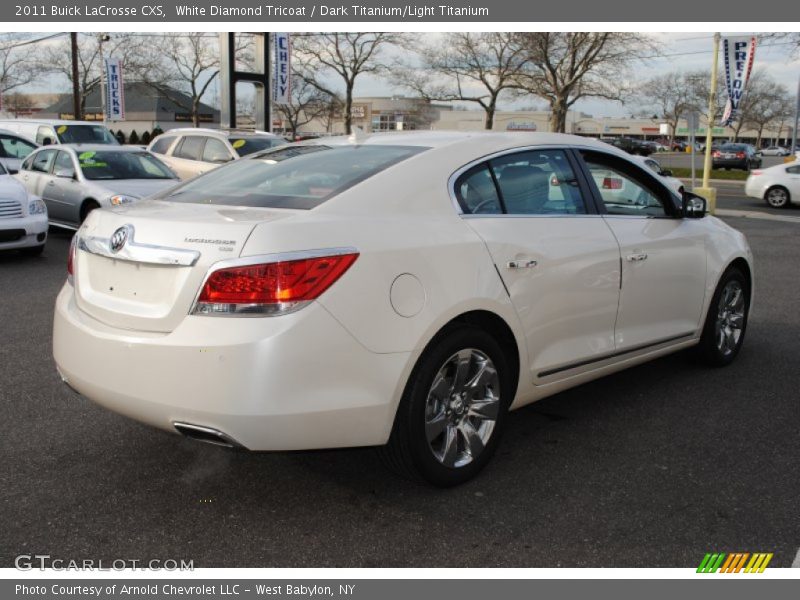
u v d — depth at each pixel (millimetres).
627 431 4215
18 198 9773
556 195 4027
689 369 5359
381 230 3152
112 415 4344
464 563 2910
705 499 3418
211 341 2824
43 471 3619
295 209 3201
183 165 15367
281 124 70000
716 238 5078
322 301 2896
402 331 3084
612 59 37594
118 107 38125
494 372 3520
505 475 3643
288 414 2836
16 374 5059
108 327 3139
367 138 4102
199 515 3236
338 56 45375
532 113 81750
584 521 3215
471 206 3582
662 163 48156
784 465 3787
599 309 4082
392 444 3250
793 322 6863
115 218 3297
